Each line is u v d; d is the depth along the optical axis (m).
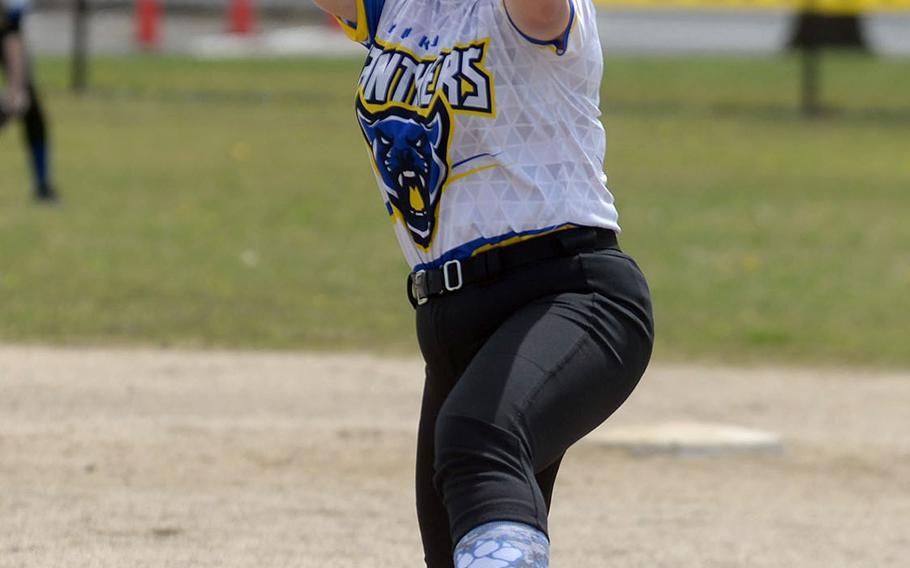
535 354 9.95
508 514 9.47
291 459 21.86
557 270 10.32
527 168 10.29
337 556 17.17
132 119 67.06
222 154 57.91
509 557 9.27
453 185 10.41
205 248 39.28
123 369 27.22
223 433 23.09
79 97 72.62
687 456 22.95
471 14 10.33
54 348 28.62
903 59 94.19
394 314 32.94
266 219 44.19
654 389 27.64
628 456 22.95
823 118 73.19
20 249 37.88
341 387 26.69
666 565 17.36
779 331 32.22
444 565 11.67
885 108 76.38
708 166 58.59
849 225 46.16
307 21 107.62
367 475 21.23
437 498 11.58
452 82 10.25
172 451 21.95
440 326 10.68
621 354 10.28
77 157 55.69
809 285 37.31
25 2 43.72
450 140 10.30
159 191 48.72
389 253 39.78
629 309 10.41
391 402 25.73
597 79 10.48
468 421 9.70
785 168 58.59
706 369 29.39
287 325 31.44
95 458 21.42
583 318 10.18
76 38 74.69
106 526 18.12
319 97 76.19
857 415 26.09
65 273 35.28
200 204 46.38
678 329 32.44
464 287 10.50
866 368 29.88
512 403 9.75
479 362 10.02
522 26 10.00
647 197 50.50
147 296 33.38
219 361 28.28
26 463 20.98
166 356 28.42
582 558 17.52
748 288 36.72
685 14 107.56
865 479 22.08
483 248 10.39
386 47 10.68
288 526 18.47
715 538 18.67
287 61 88.06
